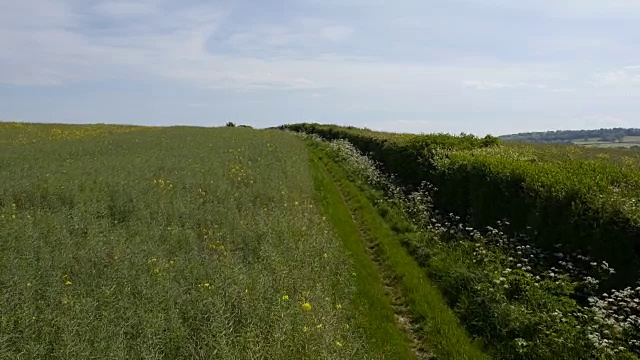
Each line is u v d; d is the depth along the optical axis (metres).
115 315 6.49
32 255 8.34
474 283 10.23
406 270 11.50
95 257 8.66
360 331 7.91
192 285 7.93
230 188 15.99
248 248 10.55
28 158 22.23
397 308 9.79
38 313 6.51
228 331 6.20
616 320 8.39
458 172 16.08
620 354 7.36
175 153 25.50
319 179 22.31
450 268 11.23
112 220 11.98
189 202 13.72
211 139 37.50
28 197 13.11
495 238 12.41
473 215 14.52
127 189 14.05
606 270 9.51
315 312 7.36
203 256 9.47
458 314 9.49
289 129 70.81
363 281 10.46
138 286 7.51
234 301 7.14
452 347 8.23
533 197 12.05
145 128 58.22
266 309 7.10
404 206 17.34
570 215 10.77
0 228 9.84
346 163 28.41
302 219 13.13
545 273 10.13
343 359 6.38
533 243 11.57
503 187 13.34
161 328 6.22
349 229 14.64
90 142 33.62
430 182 18.58
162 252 9.43
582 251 10.36
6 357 5.30
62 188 13.74
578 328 8.02
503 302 9.25
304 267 9.54
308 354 6.12
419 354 8.18
